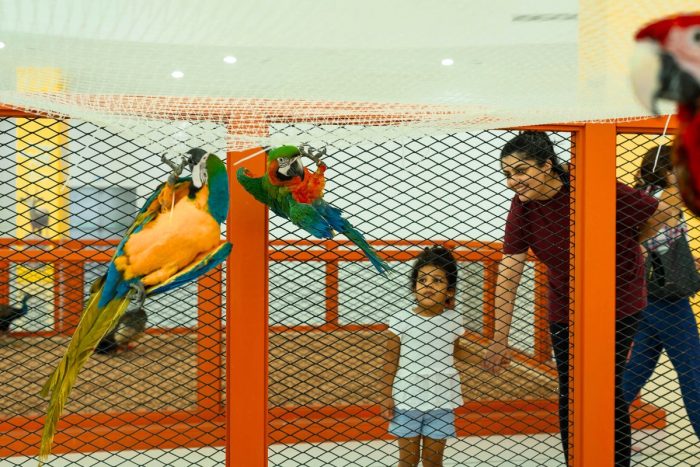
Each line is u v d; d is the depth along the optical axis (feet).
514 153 5.56
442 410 6.40
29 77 3.64
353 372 9.20
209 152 4.38
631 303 5.74
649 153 5.74
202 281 7.30
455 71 3.65
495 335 6.45
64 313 10.23
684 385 6.57
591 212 5.19
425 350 6.55
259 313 4.96
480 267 9.21
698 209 3.47
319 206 4.62
